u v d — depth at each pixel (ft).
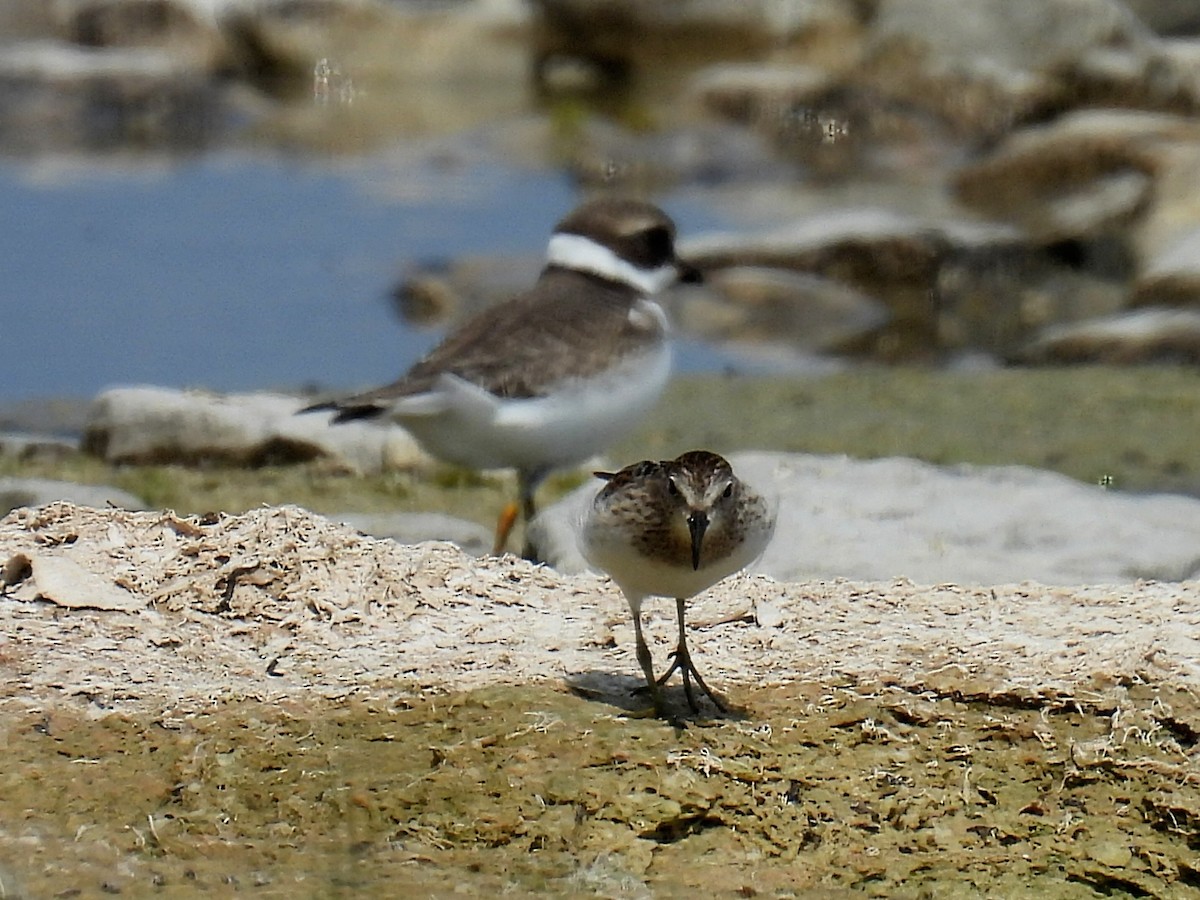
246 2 113.60
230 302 71.72
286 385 62.39
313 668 29.60
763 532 27.07
